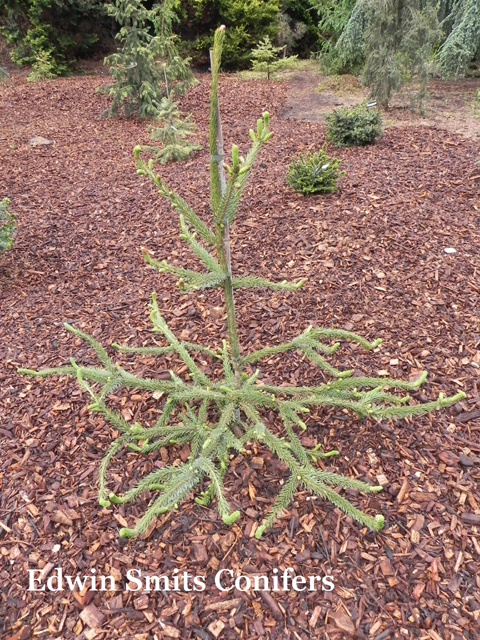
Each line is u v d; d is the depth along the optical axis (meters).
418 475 2.06
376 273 3.37
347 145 6.04
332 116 6.06
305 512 1.94
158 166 5.96
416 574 1.73
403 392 2.45
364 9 7.22
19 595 1.74
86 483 2.10
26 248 4.22
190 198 4.79
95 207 4.91
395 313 3.00
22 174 5.87
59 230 4.50
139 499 2.02
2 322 3.27
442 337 2.80
